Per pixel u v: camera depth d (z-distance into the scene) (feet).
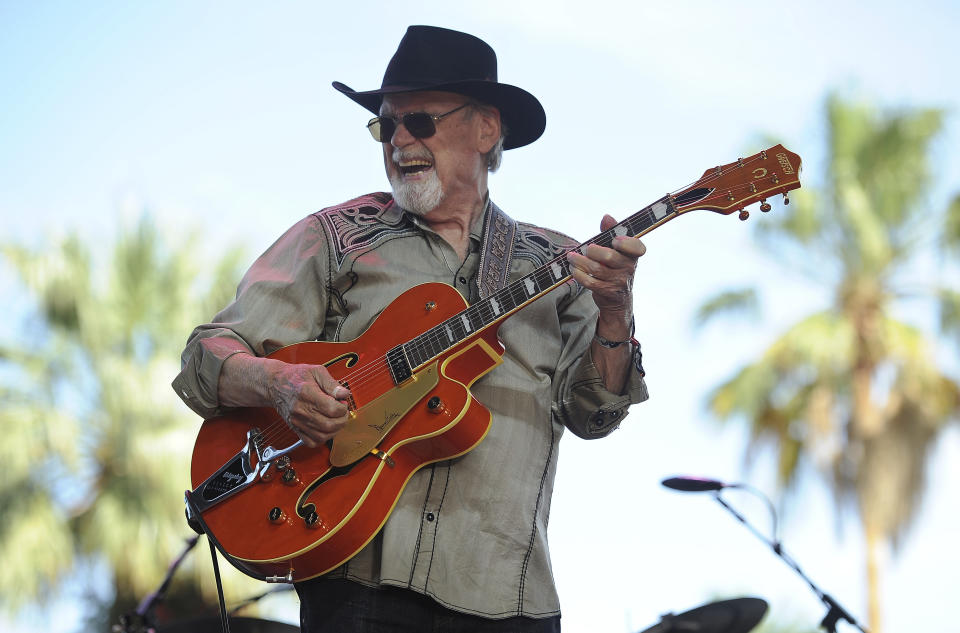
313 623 19.92
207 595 70.23
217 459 20.53
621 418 21.27
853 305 137.69
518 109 22.84
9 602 83.30
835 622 29.71
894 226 140.15
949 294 136.56
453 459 20.12
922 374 134.21
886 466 132.77
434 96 22.17
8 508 84.12
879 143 141.69
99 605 82.48
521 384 20.84
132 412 87.10
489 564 19.74
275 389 19.52
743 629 26.91
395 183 21.88
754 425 136.56
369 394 20.18
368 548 19.80
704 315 139.44
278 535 19.53
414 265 21.44
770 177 19.93
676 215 19.88
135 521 84.17
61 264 90.22
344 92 22.90
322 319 21.53
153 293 92.12
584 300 22.09
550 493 21.03
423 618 19.63
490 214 22.16
